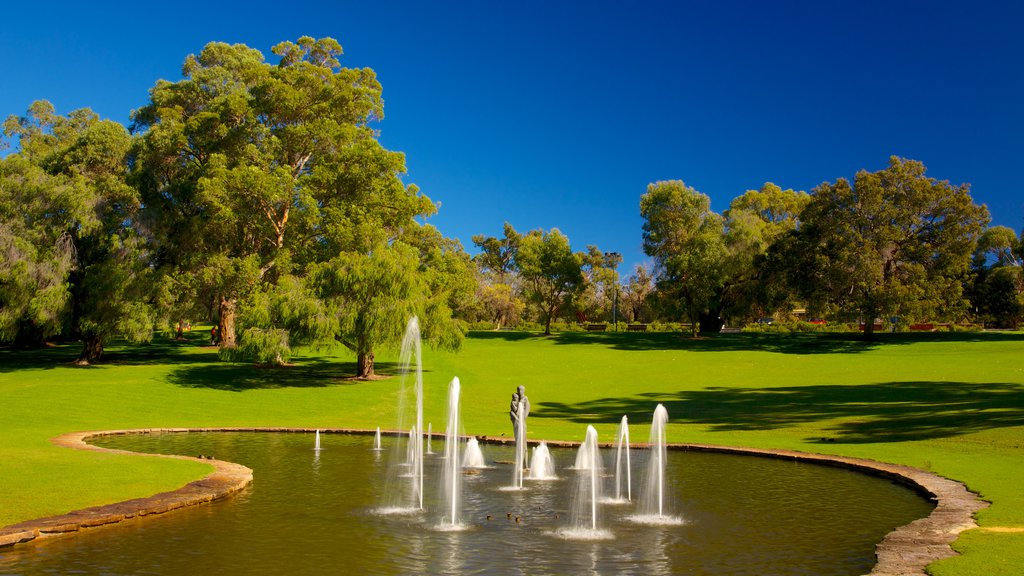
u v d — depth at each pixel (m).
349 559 9.66
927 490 13.80
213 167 42.06
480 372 45.09
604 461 19.22
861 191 57.03
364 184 43.91
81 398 30.64
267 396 33.59
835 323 73.00
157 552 9.85
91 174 46.03
